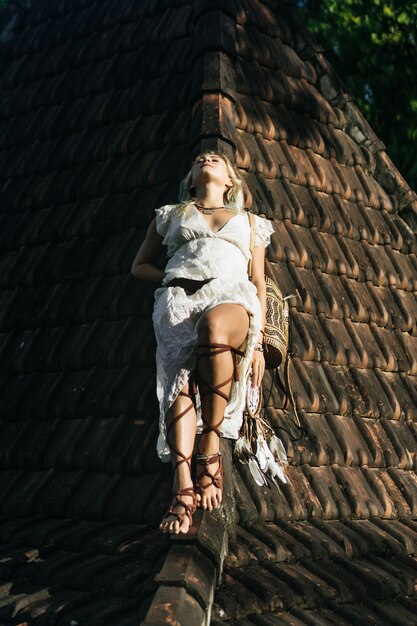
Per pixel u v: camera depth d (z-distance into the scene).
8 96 7.87
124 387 5.23
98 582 4.04
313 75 7.41
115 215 6.19
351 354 5.89
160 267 5.52
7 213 6.87
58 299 5.95
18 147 7.36
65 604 3.86
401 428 5.90
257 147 6.39
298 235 6.22
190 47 6.95
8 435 5.48
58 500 4.84
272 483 4.34
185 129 6.32
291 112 6.97
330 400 5.56
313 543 4.55
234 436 4.00
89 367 5.53
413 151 10.91
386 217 7.04
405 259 6.98
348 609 4.21
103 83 7.24
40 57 8.01
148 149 6.48
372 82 11.04
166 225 4.20
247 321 3.81
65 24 8.11
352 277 6.40
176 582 3.43
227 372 3.68
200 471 3.69
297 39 7.54
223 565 4.06
